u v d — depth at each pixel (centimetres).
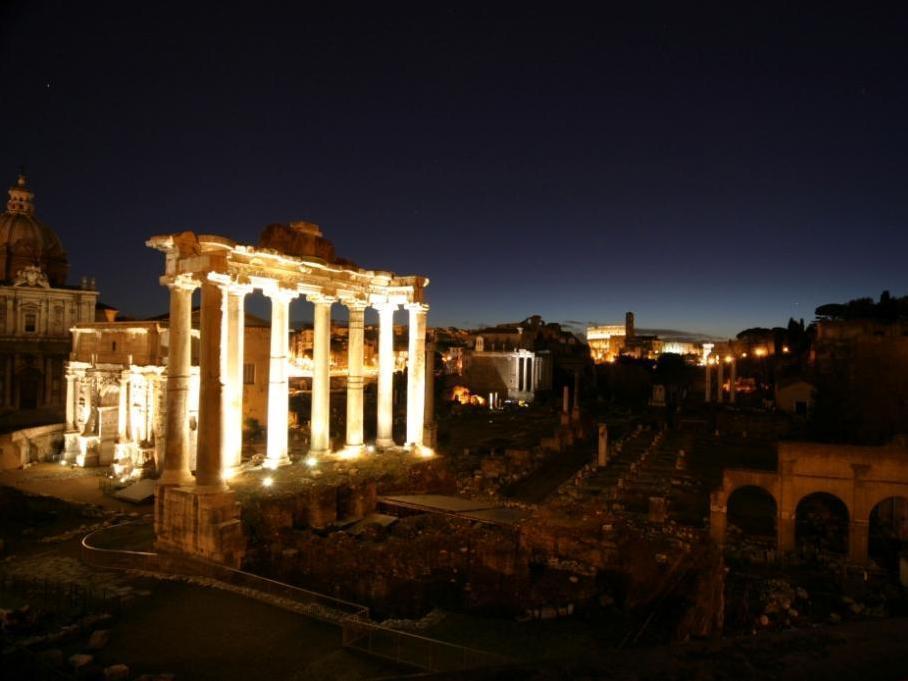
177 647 1995
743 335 15412
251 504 3125
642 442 8912
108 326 6116
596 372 17938
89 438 6062
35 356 7988
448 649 2091
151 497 4656
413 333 4600
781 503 4506
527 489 6225
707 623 2759
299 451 5644
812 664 362
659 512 4656
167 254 3150
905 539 4759
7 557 3061
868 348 8325
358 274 4319
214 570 2614
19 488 5056
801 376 10488
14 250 8575
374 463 4091
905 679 329
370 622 2284
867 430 8169
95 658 1898
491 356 14900
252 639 2061
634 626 2453
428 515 3531
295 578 2822
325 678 1812
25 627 2027
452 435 9362
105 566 2830
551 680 394
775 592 3725
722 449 8500
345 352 12531
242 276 3391
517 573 2842
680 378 16938
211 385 2909
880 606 3569
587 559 2947
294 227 3972
